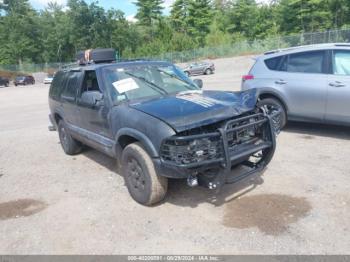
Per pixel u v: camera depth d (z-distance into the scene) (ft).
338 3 181.37
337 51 21.86
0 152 27.04
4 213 15.87
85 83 19.69
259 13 220.02
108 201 16.14
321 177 16.72
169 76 18.79
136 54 214.28
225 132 13.39
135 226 13.73
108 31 252.21
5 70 204.03
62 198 16.98
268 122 15.16
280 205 14.30
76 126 21.47
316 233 12.21
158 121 13.82
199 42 230.48
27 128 37.01
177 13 246.47
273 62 24.76
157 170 14.01
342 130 24.40
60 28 249.75
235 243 12.05
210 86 63.87
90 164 21.79
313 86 22.26
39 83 164.14
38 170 21.65
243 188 16.14
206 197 15.61
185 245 12.21
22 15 255.29
